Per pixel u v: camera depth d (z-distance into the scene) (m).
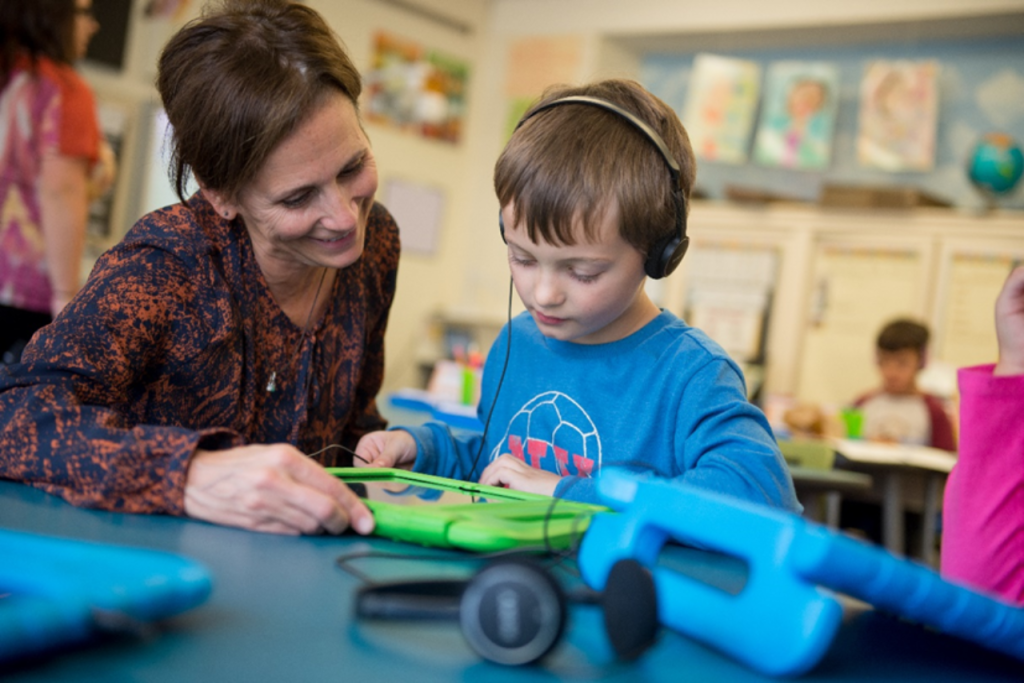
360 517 0.69
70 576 0.43
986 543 0.90
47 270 1.90
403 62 5.35
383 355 1.20
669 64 5.63
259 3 0.87
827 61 5.17
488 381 1.18
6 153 1.82
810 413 3.28
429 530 0.66
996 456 0.91
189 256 0.91
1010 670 0.51
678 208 0.89
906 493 3.05
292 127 0.82
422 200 5.55
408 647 0.46
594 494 0.82
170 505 0.70
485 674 0.43
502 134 5.70
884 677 0.48
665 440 0.97
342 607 0.51
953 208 4.80
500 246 5.70
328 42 0.87
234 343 0.95
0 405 0.80
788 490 0.83
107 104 4.23
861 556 0.44
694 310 4.96
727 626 0.48
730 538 0.48
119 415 0.79
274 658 0.42
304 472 0.69
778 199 4.80
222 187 0.87
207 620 0.46
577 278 0.88
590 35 5.41
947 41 4.88
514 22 5.66
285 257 0.96
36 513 0.68
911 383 3.77
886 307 4.57
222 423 0.95
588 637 0.50
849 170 5.07
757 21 4.92
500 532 0.64
